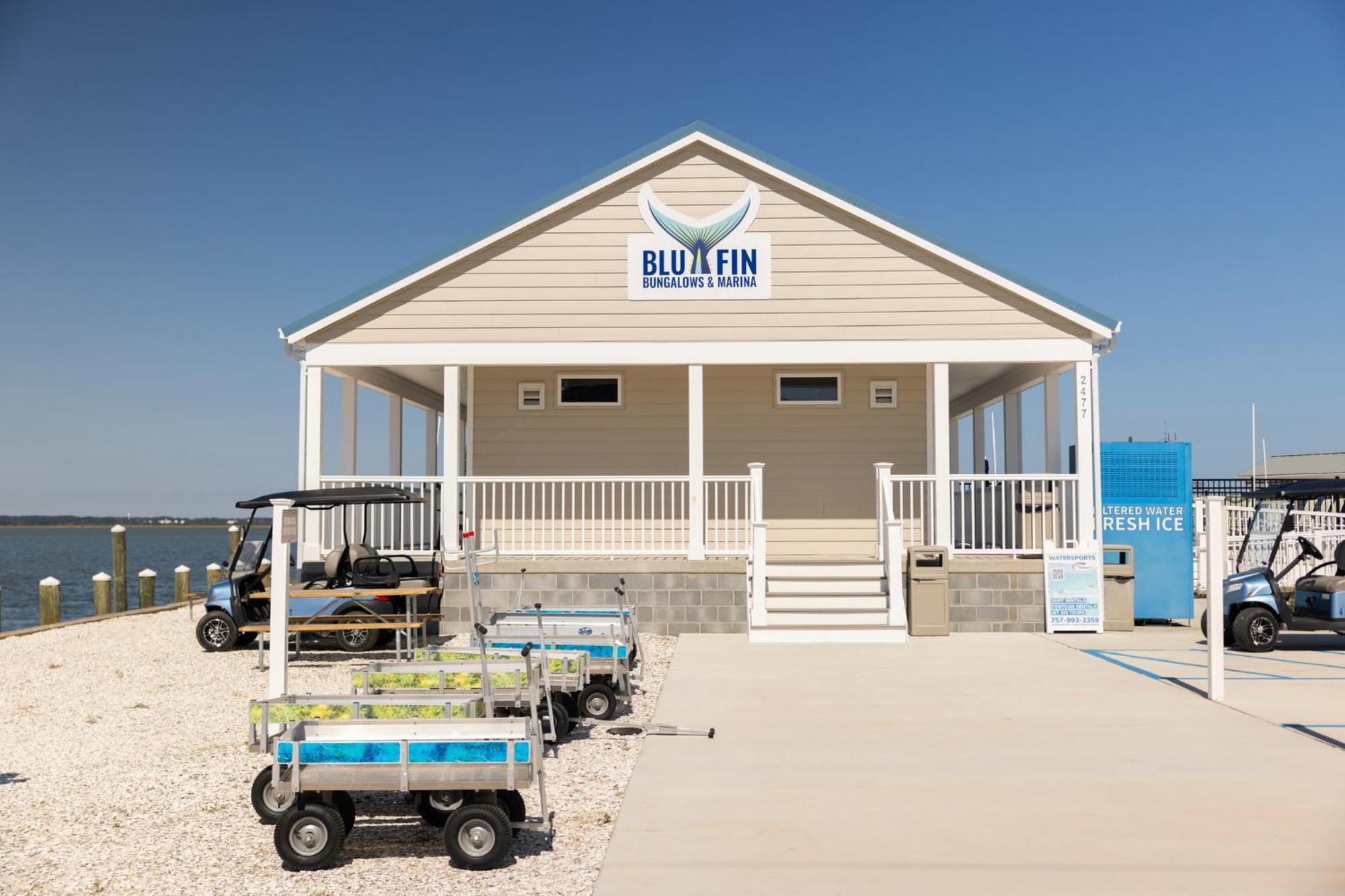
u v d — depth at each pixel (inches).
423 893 196.9
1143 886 195.6
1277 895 190.9
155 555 3184.1
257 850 221.9
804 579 558.6
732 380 655.1
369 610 489.1
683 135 572.4
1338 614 466.9
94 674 457.7
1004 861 209.6
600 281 571.5
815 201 572.1
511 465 652.7
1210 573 368.2
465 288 570.6
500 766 211.0
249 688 415.5
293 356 578.2
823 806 247.6
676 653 478.9
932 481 557.3
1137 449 574.2
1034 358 559.2
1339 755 289.9
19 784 272.7
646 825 234.1
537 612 332.2
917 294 565.6
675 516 650.8
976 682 403.5
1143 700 367.9
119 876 206.8
